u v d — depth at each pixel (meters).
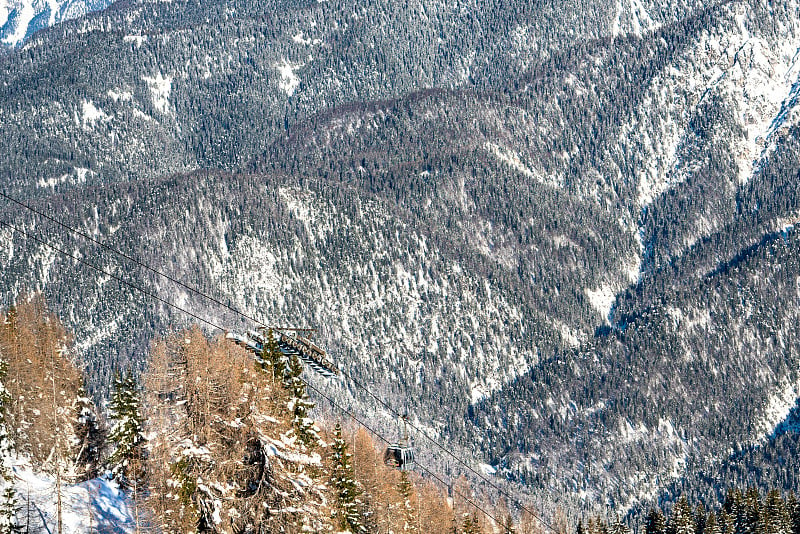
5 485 196.38
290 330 196.25
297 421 166.50
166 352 154.75
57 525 192.62
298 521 134.12
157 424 145.62
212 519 133.12
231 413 138.62
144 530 165.00
